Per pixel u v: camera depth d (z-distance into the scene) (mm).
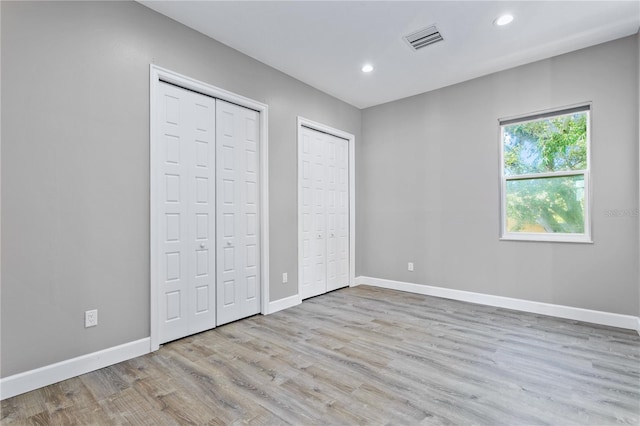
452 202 4160
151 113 2594
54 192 2105
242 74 3344
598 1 2521
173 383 2070
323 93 4395
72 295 2176
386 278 4820
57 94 2123
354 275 4949
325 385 2037
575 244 3275
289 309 3729
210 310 3068
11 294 1936
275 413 1753
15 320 1946
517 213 3715
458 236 4105
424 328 3062
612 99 3084
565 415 1722
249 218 3461
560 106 3371
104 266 2330
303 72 3816
